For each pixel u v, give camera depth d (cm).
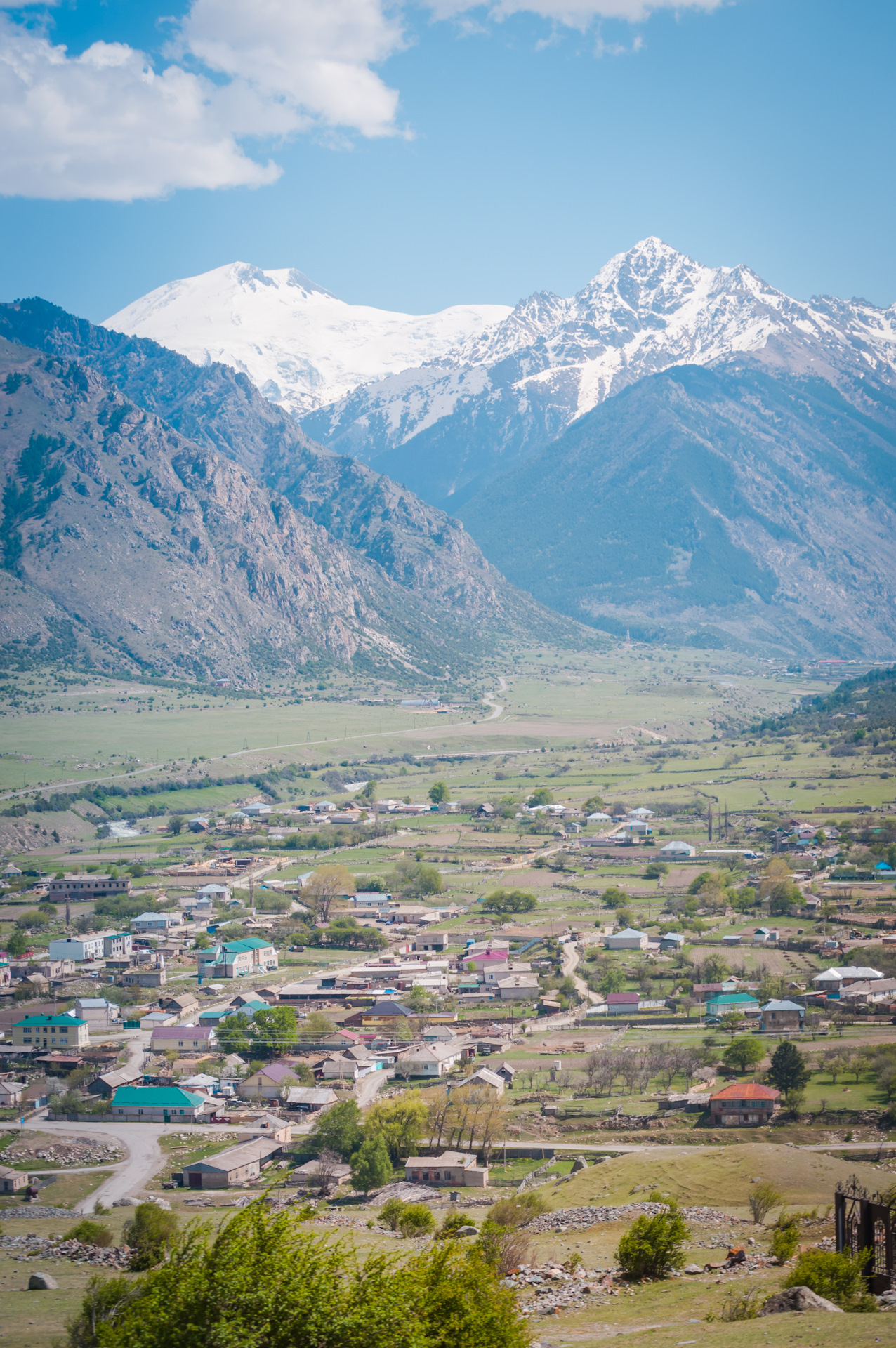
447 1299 5834
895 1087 16688
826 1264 7319
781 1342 6041
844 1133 15812
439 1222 12131
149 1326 5456
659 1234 8869
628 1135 16300
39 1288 10394
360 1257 9481
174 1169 16412
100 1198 15200
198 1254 5775
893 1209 7306
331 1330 5366
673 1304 7731
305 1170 15838
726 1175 12438
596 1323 7512
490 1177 15212
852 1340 5891
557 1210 11900
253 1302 5431
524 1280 9056
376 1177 15000
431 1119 16825
